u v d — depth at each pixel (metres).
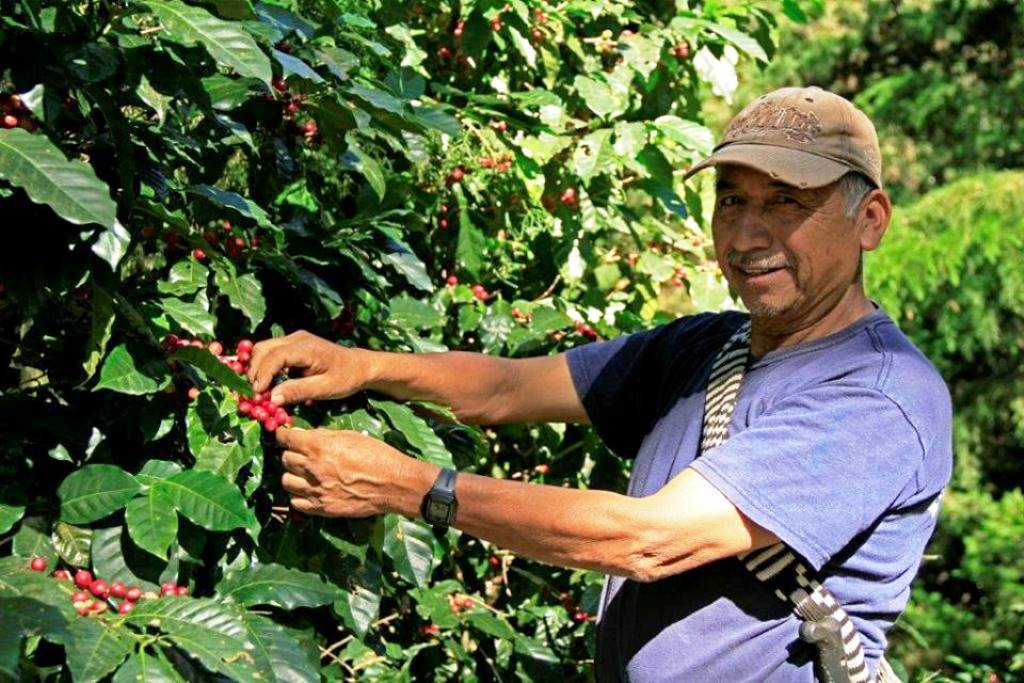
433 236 2.95
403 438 2.14
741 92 7.81
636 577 1.82
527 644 2.56
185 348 1.85
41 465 1.96
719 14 3.19
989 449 7.79
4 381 2.12
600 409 2.28
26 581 1.69
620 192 3.10
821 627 1.82
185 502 1.81
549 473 2.94
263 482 2.04
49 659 1.83
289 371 2.10
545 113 2.93
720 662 1.87
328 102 2.19
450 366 2.24
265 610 2.11
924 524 1.92
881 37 8.24
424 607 2.47
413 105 2.45
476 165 2.81
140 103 2.04
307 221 2.37
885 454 1.82
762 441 1.81
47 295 1.99
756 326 1.98
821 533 1.78
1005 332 7.41
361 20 2.46
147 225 2.07
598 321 2.98
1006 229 6.93
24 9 1.80
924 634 6.82
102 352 1.82
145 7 1.76
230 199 2.06
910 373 1.88
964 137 7.94
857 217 1.92
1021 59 7.96
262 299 2.06
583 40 3.17
